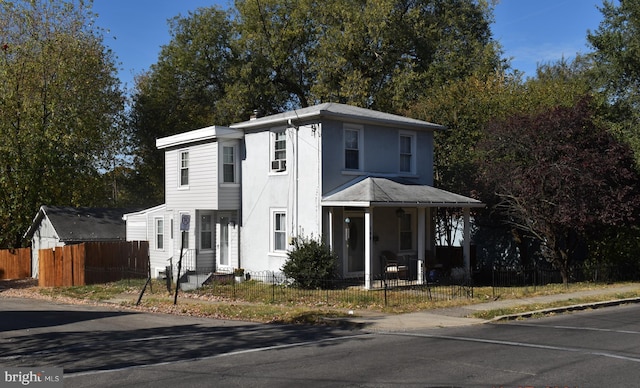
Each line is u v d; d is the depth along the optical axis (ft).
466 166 91.25
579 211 69.15
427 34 132.77
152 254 95.14
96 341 40.40
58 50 111.65
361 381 27.86
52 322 50.96
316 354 34.86
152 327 47.32
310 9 135.13
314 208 72.23
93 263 89.15
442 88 115.34
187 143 87.20
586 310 55.83
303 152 74.08
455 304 56.44
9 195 108.47
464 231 76.28
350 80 125.80
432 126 82.79
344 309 54.60
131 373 30.19
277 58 139.85
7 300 74.59
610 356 33.47
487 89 102.06
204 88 153.58
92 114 122.52
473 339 39.93
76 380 28.81
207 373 29.99
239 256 82.94
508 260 98.22
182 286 75.66
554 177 70.69
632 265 82.74
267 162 79.25
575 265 85.71
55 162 109.19
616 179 72.02
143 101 148.56
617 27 102.22
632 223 74.49
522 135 74.38
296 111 78.07
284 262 75.05
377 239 76.64
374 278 74.64
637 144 81.97
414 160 82.12
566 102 91.20
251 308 56.08
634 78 101.19
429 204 70.90
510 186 75.56
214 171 81.71
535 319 50.26
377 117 76.28
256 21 139.03
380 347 37.04
